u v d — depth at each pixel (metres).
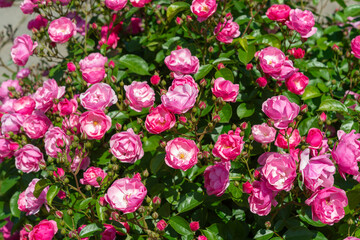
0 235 1.18
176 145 0.83
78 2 1.07
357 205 0.90
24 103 0.97
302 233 0.86
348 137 0.81
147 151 0.96
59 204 0.93
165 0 1.13
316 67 1.02
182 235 0.88
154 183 0.94
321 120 0.89
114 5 0.99
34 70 1.52
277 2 1.12
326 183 0.80
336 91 1.03
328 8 1.75
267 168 0.81
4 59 2.05
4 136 0.99
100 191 0.92
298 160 0.85
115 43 1.11
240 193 0.88
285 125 0.84
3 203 1.08
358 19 1.17
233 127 0.87
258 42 1.01
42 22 1.17
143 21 1.19
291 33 0.97
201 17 0.94
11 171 1.08
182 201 0.89
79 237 0.88
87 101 0.88
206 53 1.04
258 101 0.98
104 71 0.95
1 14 2.34
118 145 0.86
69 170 0.89
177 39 1.04
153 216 0.84
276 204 0.84
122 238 0.94
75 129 0.90
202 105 0.89
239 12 1.11
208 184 0.85
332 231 0.89
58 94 0.95
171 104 0.82
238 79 1.02
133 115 0.97
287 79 0.90
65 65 1.12
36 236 0.86
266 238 0.86
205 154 0.89
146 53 1.11
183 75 0.92
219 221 0.93
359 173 0.84
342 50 1.17
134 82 0.88
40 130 0.94
